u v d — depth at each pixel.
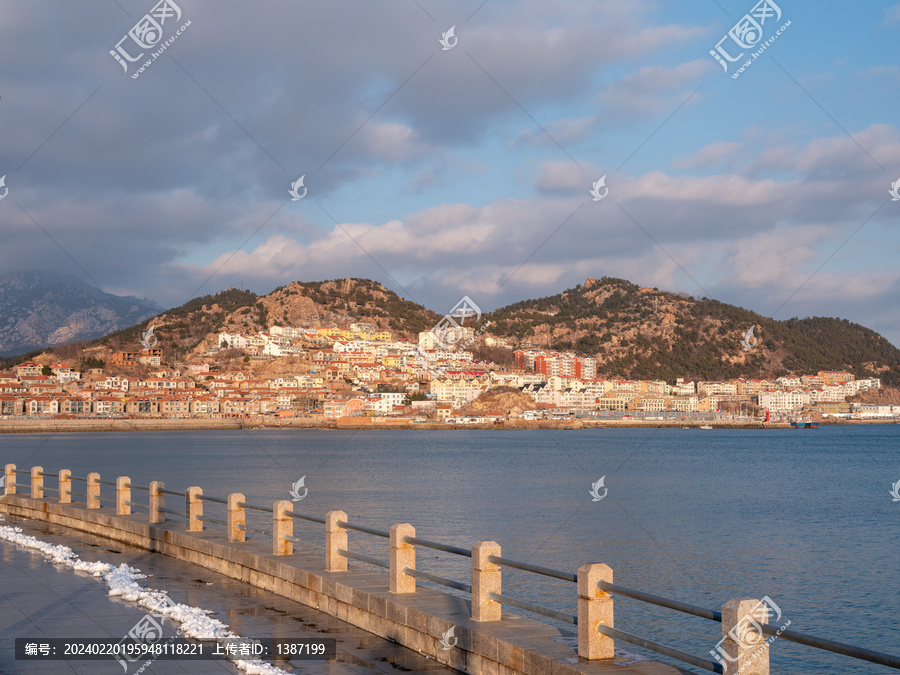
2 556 17.73
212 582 14.80
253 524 46.25
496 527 49.75
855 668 22.72
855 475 97.25
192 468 103.50
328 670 9.58
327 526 13.00
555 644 8.80
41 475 26.09
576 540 44.53
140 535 19.11
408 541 11.34
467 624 9.67
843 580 34.06
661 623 26.38
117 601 13.20
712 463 118.75
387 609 10.99
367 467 107.62
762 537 46.50
